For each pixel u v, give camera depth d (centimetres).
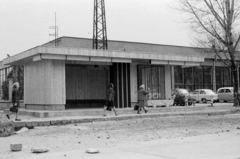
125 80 2573
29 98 2517
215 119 1895
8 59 2577
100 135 1248
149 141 1035
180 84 4600
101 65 2708
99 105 2984
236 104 2733
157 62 2606
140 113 2194
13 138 1228
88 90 2952
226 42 2645
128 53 2422
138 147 918
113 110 2083
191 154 810
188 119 1925
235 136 1127
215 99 3612
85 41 4172
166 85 2836
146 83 2733
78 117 1880
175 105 2792
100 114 2128
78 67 2909
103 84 3033
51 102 2195
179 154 811
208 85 4869
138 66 2698
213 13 2605
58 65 2241
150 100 2664
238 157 771
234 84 2736
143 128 1467
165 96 2823
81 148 954
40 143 1073
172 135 1209
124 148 904
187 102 2764
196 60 2794
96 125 1645
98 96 3002
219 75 4978
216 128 1432
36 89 2392
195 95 3741
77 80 2903
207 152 836
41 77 2308
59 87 2233
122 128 1482
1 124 1289
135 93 2667
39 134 1335
